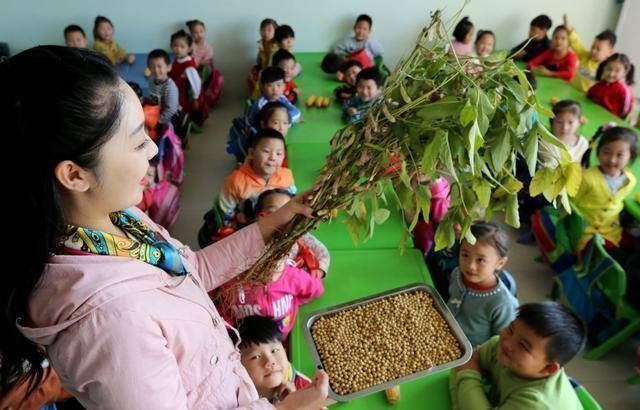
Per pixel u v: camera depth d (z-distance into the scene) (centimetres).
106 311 63
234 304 161
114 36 482
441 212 220
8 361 73
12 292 62
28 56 59
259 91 406
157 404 65
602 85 361
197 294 81
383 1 479
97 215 68
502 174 90
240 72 510
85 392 65
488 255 176
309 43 495
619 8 485
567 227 247
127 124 62
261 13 482
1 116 56
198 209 343
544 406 128
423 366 120
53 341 64
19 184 58
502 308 180
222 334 85
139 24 480
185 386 76
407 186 91
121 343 63
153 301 69
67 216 66
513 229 327
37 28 474
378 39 498
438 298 138
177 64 437
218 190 365
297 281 170
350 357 122
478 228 179
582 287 234
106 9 470
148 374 65
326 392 89
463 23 438
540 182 88
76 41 437
